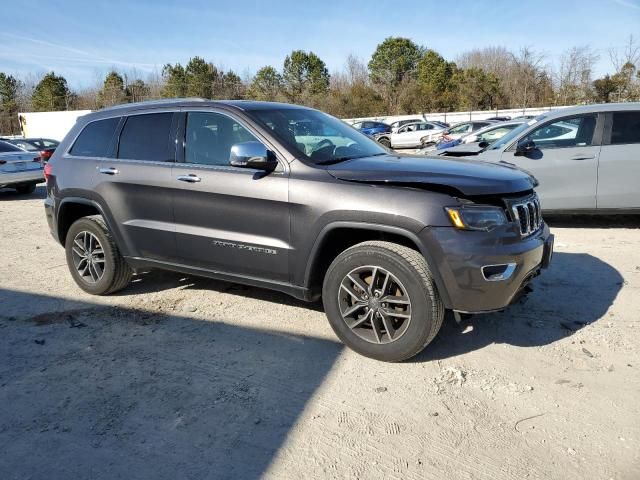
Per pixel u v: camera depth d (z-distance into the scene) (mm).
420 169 3371
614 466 2404
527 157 6996
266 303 4547
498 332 3842
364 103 50188
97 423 2846
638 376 3178
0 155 11875
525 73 47062
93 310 4488
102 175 4492
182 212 4059
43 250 6812
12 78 65438
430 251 3111
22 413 2953
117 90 57938
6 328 4133
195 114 4141
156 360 3545
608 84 38750
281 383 3215
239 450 2600
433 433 2689
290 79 59500
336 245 3654
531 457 2486
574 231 6902
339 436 2684
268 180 3619
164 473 2447
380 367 3375
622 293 4535
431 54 52531
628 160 6520
